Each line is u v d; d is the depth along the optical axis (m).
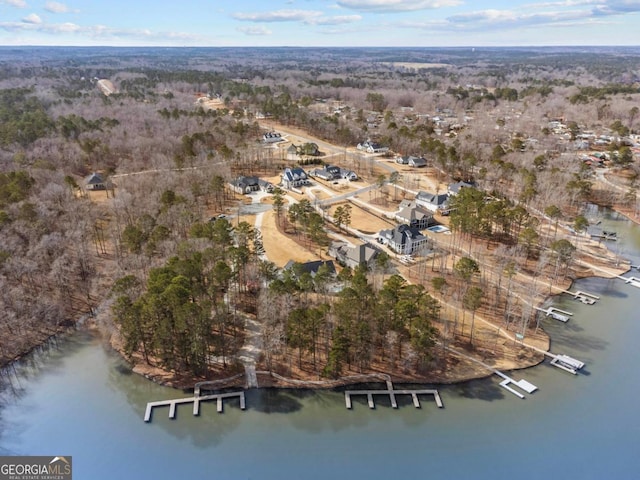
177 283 83.69
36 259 105.06
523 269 123.25
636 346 95.19
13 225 114.25
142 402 79.50
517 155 198.75
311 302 96.75
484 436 73.56
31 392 81.31
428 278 115.19
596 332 99.75
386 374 85.00
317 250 130.12
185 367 85.38
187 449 70.75
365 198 173.62
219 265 93.44
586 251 136.25
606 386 84.25
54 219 125.00
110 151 196.50
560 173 174.00
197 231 115.00
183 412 77.38
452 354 90.38
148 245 109.44
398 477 66.69
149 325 82.88
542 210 157.75
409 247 127.44
